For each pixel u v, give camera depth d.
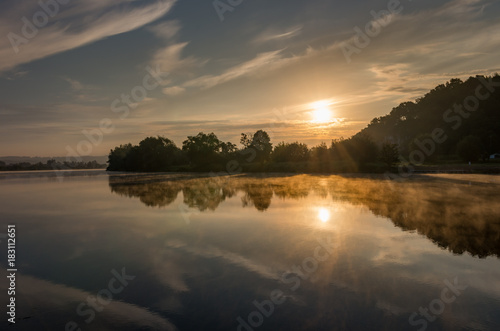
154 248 10.22
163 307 6.16
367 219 13.80
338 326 5.31
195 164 83.31
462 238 10.55
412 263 8.30
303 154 70.62
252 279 7.44
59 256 9.66
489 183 30.08
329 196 21.70
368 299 6.30
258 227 12.76
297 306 6.05
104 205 20.34
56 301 6.56
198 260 8.89
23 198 25.50
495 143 103.19
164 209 17.91
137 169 94.31
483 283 6.99
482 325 5.29
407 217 14.02
